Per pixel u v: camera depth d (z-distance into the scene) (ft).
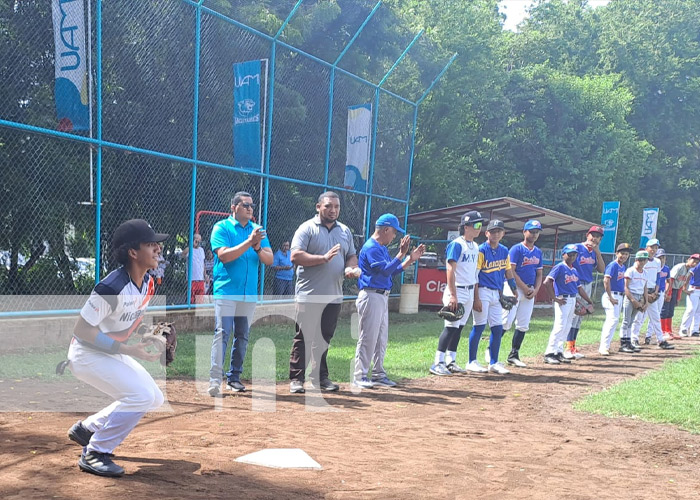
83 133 31.14
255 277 22.17
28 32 31.37
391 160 51.65
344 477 13.09
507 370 29.43
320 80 43.65
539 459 15.57
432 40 68.85
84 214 32.68
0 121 26.45
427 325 48.32
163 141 35.01
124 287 12.01
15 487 11.10
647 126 129.39
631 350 39.06
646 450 17.07
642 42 126.52
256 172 39.06
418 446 16.15
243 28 37.93
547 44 119.85
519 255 31.37
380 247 23.95
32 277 32.99
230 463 13.43
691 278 49.67
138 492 11.16
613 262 38.45
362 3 58.34
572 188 91.97
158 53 34.45
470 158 85.66
